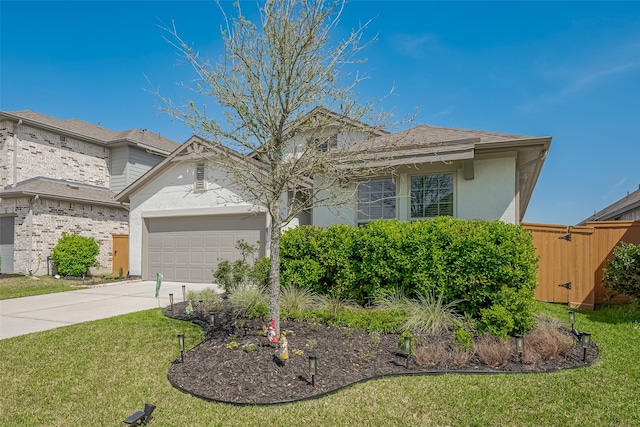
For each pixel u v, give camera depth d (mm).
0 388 4512
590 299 8805
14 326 7492
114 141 19781
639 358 5250
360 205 10312
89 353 5703
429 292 7195
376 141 9031
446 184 9641
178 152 13867
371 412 3797
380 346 5625
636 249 7859
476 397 4070
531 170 11352
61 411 3939
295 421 3652
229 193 13234
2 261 16469
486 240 6711
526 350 5180
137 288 12570
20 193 15305
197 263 13820
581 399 3994
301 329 6387
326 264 8227
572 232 9125
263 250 12742
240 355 5215
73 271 14938
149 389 4453
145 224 14695
